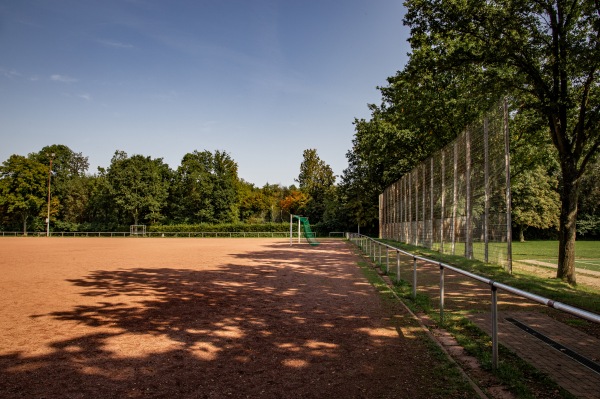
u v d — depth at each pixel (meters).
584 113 13.41
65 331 7.12
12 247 34.22
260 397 4.25
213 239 55.00
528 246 37.78
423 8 14.86
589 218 51.00
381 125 34.78
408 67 16.89
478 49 15.27
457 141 20.12
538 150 24.84
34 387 4.61
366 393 4.29
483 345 5.73
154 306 9.32
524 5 13.26
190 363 5.38
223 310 8.80
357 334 6.67
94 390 4.50
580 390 4.14
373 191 62.00
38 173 68.06
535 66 14.35
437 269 15.34
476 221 17.31
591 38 12.57
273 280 13.57
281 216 90.44
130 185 68.94
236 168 85.75
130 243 42.81
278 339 6.48
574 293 9.95
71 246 36.22
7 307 9.28
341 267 17.55
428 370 4.89
